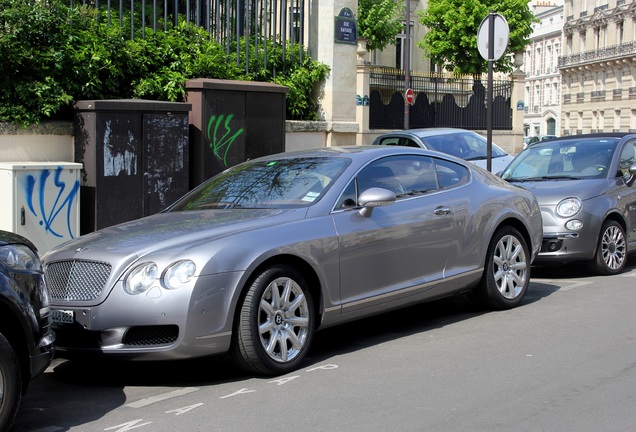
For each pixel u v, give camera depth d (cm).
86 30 1082
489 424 473
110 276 554
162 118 1024
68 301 564
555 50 8356
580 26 7594
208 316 544
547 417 483
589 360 604
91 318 551
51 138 991
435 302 845
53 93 991
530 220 809
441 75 2808
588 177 1009
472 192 757
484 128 2086
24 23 992
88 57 1048
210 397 541
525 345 652
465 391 536
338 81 1383
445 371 584
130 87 1124
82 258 573
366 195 640
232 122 1138
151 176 1019
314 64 1377
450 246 719
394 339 691
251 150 1167
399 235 671
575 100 7812
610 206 966
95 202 975
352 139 1407
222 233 582
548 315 759
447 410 498
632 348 636
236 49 1284
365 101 1689
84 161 984
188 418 498
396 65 3728
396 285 671
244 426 479
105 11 1167
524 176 1070
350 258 632
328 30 1378
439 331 713
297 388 552
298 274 596
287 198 657
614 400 512
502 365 595
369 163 690
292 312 590
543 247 948
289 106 1349
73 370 632
